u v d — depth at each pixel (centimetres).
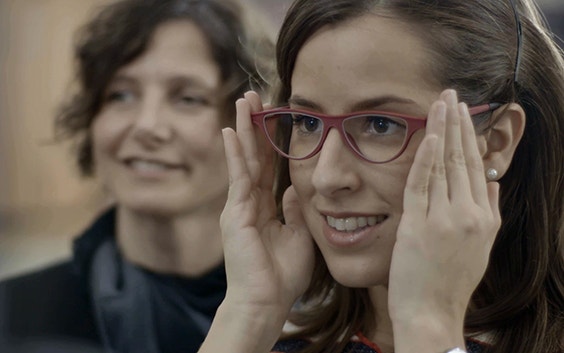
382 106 140
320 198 147
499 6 150
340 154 142
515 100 153
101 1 220
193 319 221
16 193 232
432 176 141
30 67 227
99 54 219
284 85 156
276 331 160
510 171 161
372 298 169
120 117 221
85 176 227
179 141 219
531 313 159
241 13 219
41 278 225
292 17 149
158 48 217
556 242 162
